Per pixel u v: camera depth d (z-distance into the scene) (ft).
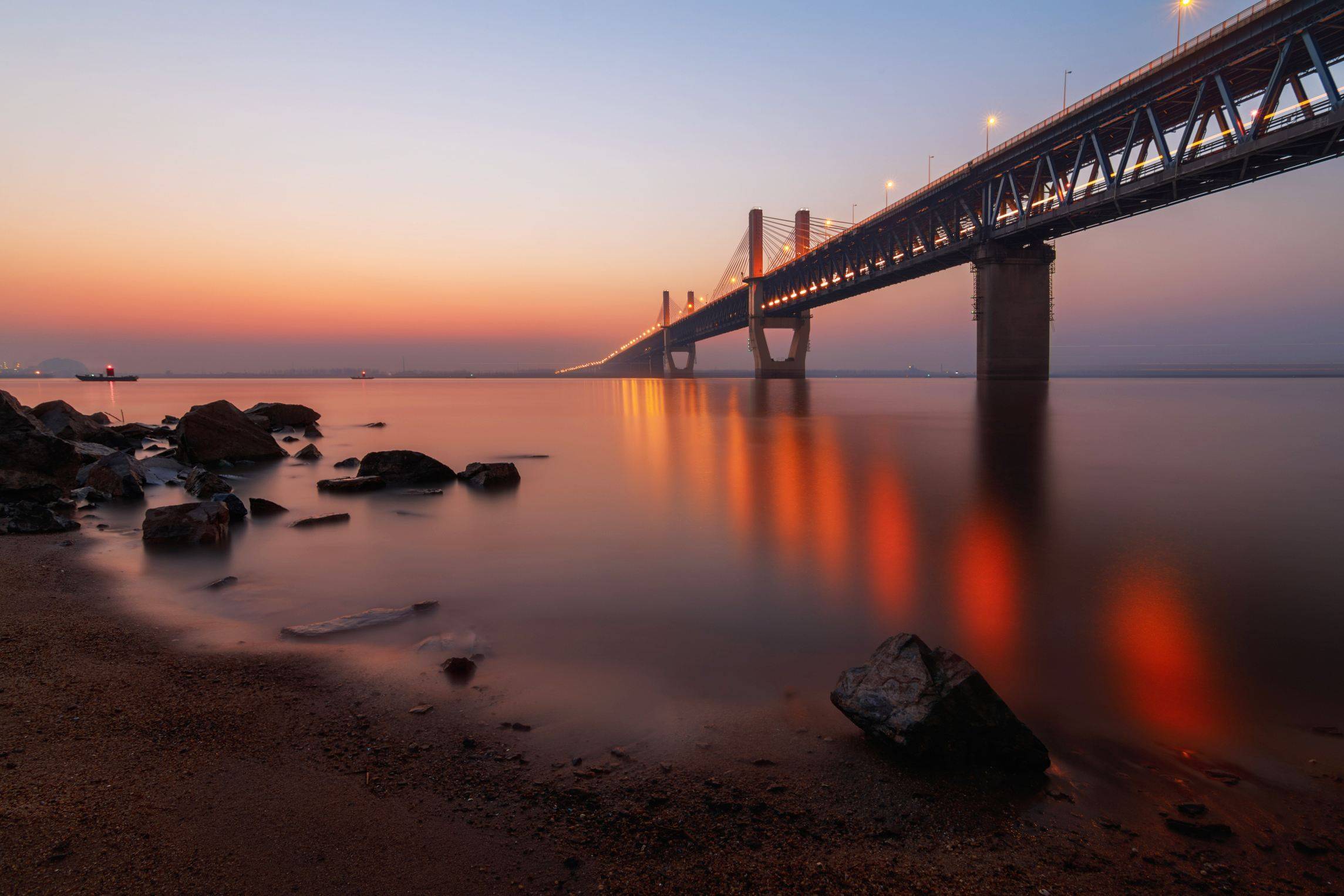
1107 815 11.85
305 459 73.00
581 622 22.27
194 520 34.40
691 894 9.68
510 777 12.71
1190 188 161.48
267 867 9.95
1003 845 10.99
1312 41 125.59
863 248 318.45
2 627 20.81
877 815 11.69
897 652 15.35
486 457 76.38
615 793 12.24
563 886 9.78
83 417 72.69
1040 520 40.60
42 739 13.64
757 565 30.14
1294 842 11.10
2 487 42.37
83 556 30.73
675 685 17.21
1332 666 18.69
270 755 13.37
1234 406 177.17
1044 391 229.66
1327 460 68.69
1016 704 16.40
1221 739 14.70
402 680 17.33
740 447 85.71
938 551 32.89
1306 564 30.27
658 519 41.06
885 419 137.28
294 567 29.45
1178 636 21.13
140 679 17.08
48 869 9.65
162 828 10.82
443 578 27.84
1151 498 47.80
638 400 258.37
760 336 467.93
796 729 14.82
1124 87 165.37
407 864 10.13
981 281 232.94
